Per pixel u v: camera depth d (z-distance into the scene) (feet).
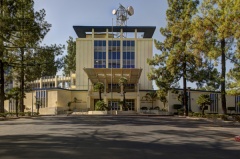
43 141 42.09
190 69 147.02
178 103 212.23
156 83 154.20
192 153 32.71
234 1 89.97
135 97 213.25
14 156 29.50
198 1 144.97
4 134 52.90
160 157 29.68
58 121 99.60
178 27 146.82
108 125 78.07
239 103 136.26
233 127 77.10
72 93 234.58
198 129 68.59
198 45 109.81
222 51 104.73
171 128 70.08
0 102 133.28
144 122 94.68
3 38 107.55
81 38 252.83
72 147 35.96
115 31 256.32
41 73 150.92
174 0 152.35
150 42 253.24
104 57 251.39
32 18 112.47
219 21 98.53
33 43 118.42
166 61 149.07
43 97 222.07
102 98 212.43
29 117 143.23
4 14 109.09
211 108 218.59
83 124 82.23
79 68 249.55
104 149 34.50
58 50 128.98
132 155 30.58
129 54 252.01
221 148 37.58
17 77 161.58
